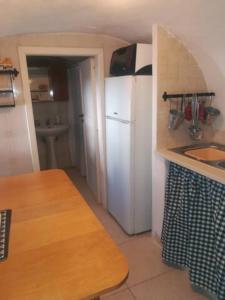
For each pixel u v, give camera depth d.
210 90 2.21
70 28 2.25
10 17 1.65
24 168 2.62
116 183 2.64
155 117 2.09
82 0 1.41
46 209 1.30
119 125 2.38
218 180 1.46
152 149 2.21
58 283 0.81
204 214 1.64
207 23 1.61
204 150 2.17
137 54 2.15
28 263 0.91
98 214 2.94
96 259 0.92
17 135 2.52
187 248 1.84
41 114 4.05
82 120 3.51
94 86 2.86
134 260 2.13
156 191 2.24
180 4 1.47
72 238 1.05
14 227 1.14
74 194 1.48
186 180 1.75
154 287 1.85
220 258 1.49
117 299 1.76
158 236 2.32
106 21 1.95
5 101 2.40
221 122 2.22
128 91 2.14
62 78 3.92
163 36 1.94
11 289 0.79
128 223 2.47
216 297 1.68
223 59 1.88
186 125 2.21
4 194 1.50
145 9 1.59
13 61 2.35
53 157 4.07
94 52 2.61
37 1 1.37
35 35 2.37
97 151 3.04
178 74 2.07
